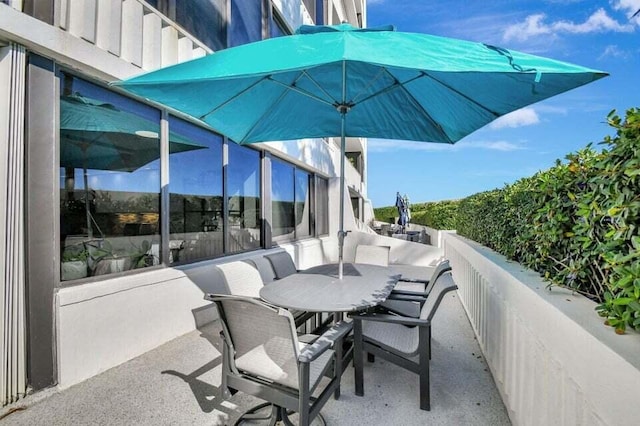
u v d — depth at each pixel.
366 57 1.86
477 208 5.10
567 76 1.91
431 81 2.96
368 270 4.10
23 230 2.53
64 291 2.79
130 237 3.54
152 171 3.84
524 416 2.05
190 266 4.34
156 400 2.61
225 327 2.07
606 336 1.25
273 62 2.05
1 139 2.43
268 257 4.48
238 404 2.57
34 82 2.62
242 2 5.84
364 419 2.38
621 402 1.08
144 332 3.52
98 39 3.09
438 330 4.16
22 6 2.55
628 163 1.44
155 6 3.88
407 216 16.27
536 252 2.55
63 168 2.89
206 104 3.21
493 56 1.91
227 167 5.36
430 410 2.48
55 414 2.42
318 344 1.94
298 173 8.77
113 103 3.38
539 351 1.81
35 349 2.59
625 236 1.45
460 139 4.01
